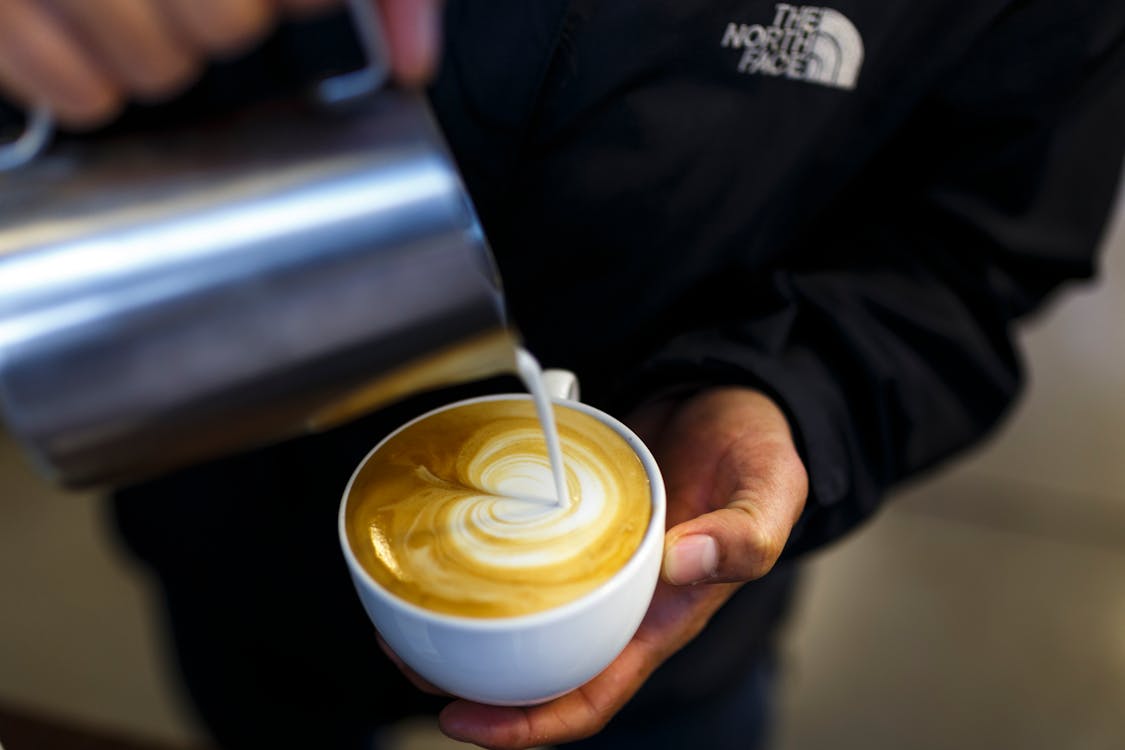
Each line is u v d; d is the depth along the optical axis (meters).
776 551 0.54
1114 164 0.76
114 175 0.40
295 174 0.39
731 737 1.07
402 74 0.41
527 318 0.74
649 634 0.62
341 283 0.39
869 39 0.63
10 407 0.38
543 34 0.61
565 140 0.66
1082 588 1.64
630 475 0.57
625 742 0.99
